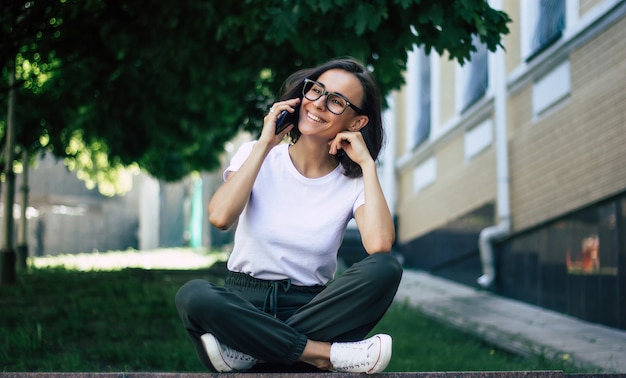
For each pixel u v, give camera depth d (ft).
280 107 9.49
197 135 32.99
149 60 25.70
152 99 29.04
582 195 25.25
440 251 41.83
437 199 42.70
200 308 8.45
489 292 33.35
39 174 79.71
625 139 22.26
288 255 9.40
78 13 22.84
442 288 36.35
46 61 23.90
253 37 21.59
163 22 22.63
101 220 77.00
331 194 9.58
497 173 32.45
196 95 28.55
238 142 72.90
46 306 23.12
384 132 10.21
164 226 87.66
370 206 9.23
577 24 25.45
